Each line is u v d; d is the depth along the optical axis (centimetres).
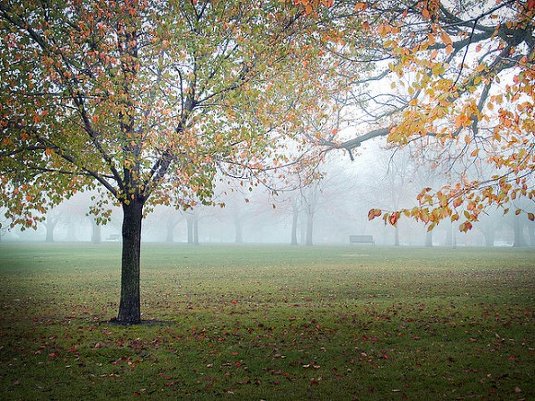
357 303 1445
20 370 842
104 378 805
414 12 1154
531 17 825
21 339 1039
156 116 1087
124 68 1088
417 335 1037
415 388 743
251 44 1033
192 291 1758
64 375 818
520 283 1873
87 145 1148
